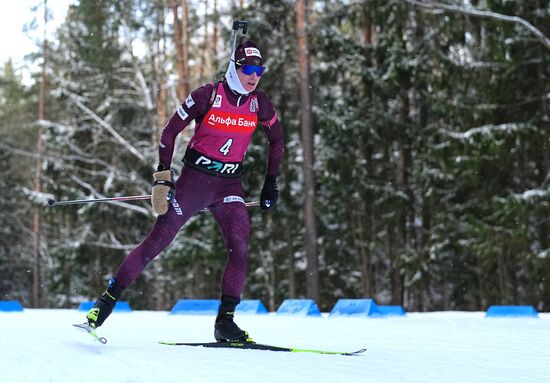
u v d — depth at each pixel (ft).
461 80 172.76
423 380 22.06
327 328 51.70
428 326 54.03
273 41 180.24
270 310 207.72
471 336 43.16
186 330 47.42
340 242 205.26
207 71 260.62
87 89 224.74
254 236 194.59
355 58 184.34
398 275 192.34
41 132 263.70
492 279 178.60
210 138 34.01
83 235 212.64
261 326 54.44
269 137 36.83
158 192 32.60
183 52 213.25
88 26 221.66
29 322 55.21
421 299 194.08
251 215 189.67
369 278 202.49
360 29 215.72
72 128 219.00
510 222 159.12
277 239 202.39
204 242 193.16
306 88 168.25
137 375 21.16
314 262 164.04
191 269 211.41
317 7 185.88
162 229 33.50
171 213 33.55
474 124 170.81
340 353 30.12
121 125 221.87
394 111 198.59
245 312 80.79
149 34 220.43
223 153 34.30
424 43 187.93
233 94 34.04
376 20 188.44
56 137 218.79
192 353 27.12
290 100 185.88
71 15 237.45
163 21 223.30
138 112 222.89
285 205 187.21
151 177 214.69
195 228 189.37
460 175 168.55
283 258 208.44
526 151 166.91
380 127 189.67
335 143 188.65
